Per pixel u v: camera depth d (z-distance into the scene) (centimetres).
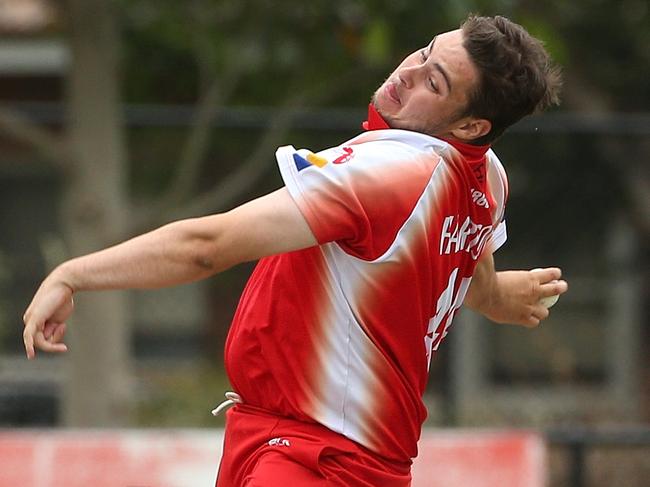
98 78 2659
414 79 1277
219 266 1198
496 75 1254
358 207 1212
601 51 4312
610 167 3253
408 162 1241
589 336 4322
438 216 1260
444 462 2516
